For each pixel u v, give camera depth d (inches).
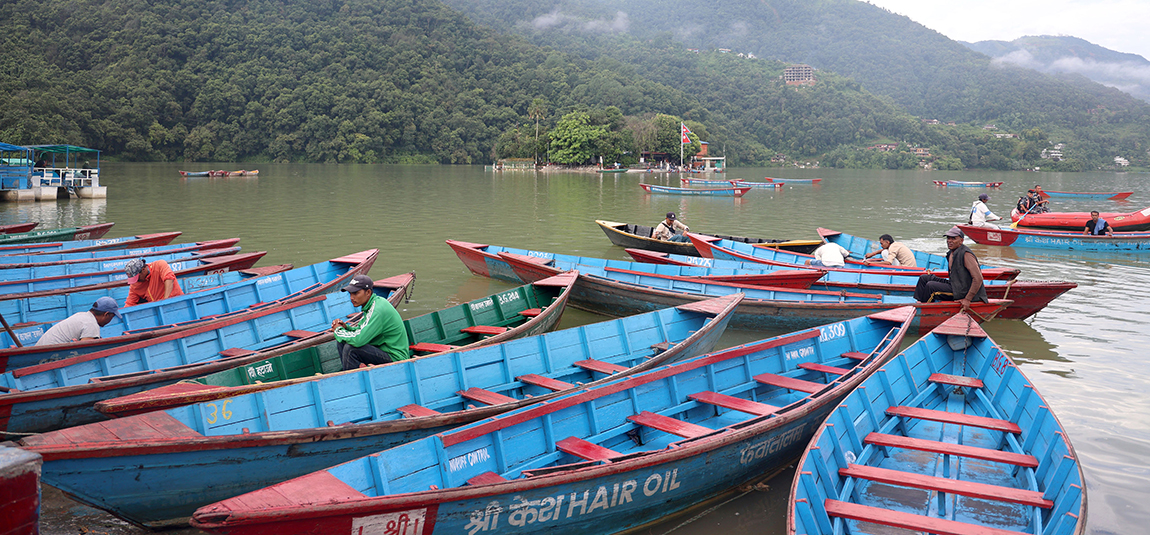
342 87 5984.3
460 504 188.1
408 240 931.3
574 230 1078.4
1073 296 590.9
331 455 239.3
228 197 1647.4
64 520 227.8
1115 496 248.1
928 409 291.9
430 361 297.7
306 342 382.6
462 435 217.6
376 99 6003.9
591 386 295.3
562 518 211.5
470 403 302.0
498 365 323.9
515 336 391.9
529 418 239.5
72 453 191.0
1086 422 315.6
